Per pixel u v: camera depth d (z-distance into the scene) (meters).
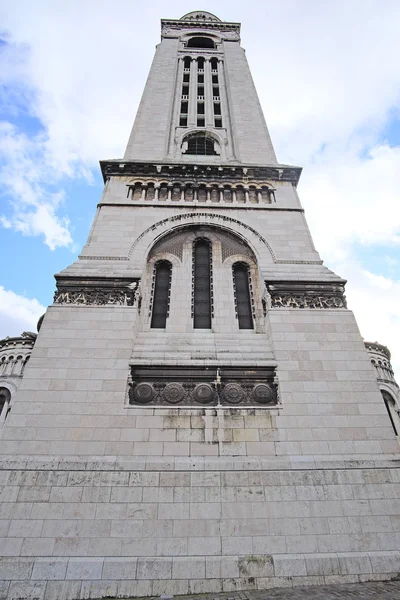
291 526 11.33
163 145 26.62
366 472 12.35
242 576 10.34
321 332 15.74
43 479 11.63
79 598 9.82
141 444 12.59
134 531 10.96
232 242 20.20
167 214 20.55
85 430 12.66
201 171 23.12
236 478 12.07
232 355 15.39
